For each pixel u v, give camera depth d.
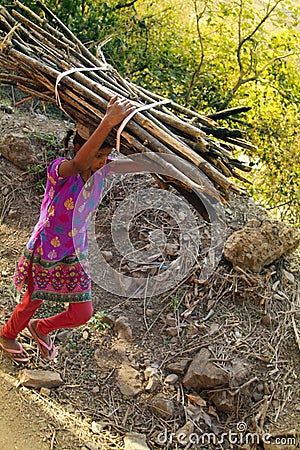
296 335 3.26
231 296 3.39
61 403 2.79
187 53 6.00
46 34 2.90
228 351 3.10
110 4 5.79
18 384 2.80
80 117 2.55
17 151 3.97
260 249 3.45
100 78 2.68
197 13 6.09
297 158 5.19
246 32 6.37
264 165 5.42
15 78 2.72
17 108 5.02
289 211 5.55
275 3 6.03
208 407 2.91
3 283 3.34
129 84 2.81
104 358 3.03
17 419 2.66
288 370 3.12
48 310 3.21
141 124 2.37
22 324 2.75
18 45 2.76
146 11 6.14
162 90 5.70
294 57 5.92
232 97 5.75
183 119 2.62
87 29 5.35
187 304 3.31
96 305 3.27
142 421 2.80
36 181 3.95
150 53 5.81
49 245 2.50
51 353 2.90
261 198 5.32
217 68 5.95
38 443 2.58
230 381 2.92
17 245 3.58
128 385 2.92
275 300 3.41
